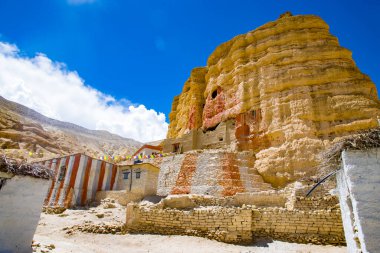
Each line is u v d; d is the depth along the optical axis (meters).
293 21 41.12
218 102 44.34
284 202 20.70
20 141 70.38
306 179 23.08
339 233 15.34
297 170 29.33
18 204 10.33
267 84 37.78
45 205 29.56
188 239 17.19
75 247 14.53
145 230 18.98
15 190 10.32
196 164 34.06
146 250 15.30
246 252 14.77
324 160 10.02
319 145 29.80
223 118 41.72
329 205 17.47
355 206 7.70
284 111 34.53
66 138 91.06
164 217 18.94
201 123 53.22
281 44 40.09
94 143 110.19
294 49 38.31
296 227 16.27
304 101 33.62
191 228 18.05
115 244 16.62
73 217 23.09
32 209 10.73
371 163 7.91
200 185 31.08
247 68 41.59
